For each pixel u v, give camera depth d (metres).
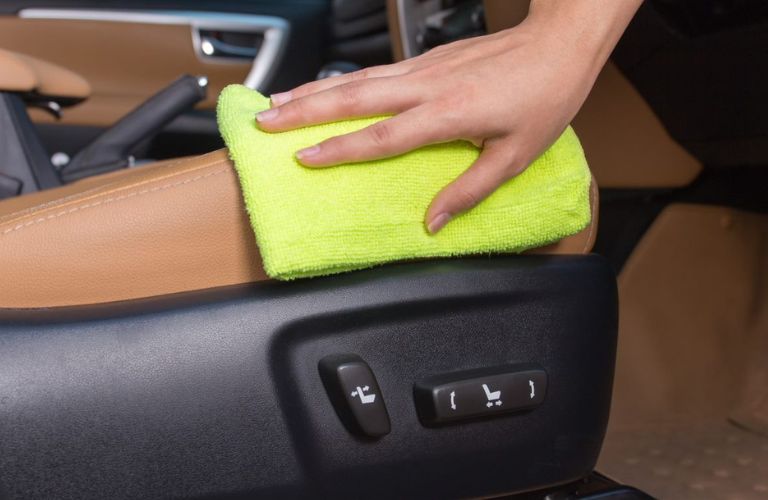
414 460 0.60
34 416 0.52
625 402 1.11
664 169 1.13
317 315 0.57
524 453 0.64
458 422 0.61
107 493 0.54
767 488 0.90
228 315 0.56
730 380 1.13
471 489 0.63
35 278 0.55
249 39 2.06
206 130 2.01
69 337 0.54
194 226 0.57
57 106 1.28
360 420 0.57
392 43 1.47
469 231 0.61
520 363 0.63
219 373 0.56
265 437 0.57
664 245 1.14
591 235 0.68
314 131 0.56
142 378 0.54
